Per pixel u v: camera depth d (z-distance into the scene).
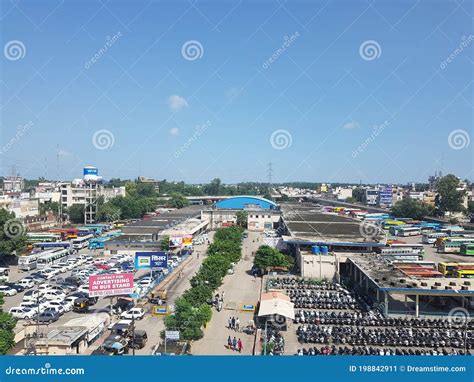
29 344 32.56
